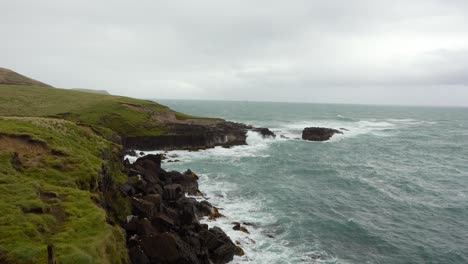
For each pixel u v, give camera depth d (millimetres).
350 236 33438
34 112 72625
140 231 24859
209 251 26641
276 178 54469
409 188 51156
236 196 43812
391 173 60938
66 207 21094
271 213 38031
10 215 18062
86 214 20781
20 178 22969
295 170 60875
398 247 31656
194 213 33062
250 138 93938
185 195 42094
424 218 39031
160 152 72125
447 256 30328
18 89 93812
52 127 36500
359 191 48969
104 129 54031
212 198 42375
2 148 27047
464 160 75125
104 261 17031
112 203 28500
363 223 36781
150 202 30609
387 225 36625
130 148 71312
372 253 30328
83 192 23703
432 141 104000
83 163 28688
